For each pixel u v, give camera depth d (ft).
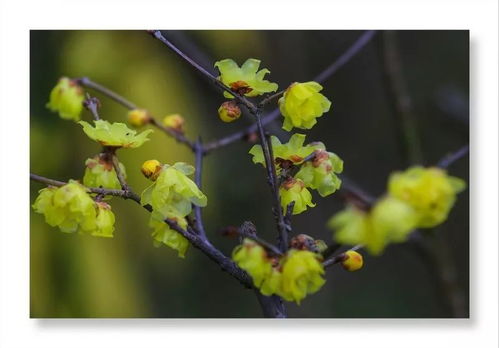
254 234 2.77
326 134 5.11
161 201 2.77
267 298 2.80
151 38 3.57
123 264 3.46
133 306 3.45
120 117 3.50
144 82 3.52
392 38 3.75
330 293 4.75
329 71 3.48
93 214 2.75
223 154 4.36
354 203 2.58
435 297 4.91
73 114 2.98
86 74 3.51
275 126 3.65
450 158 3.05
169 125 3.17
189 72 3.70
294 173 2.91
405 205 2.56
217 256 2.80
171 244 2.81
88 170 2.83
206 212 4.09
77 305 3.38
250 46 3.87
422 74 5.04
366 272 4.99
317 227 4.43
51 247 3.40
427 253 3.69
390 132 5.11
